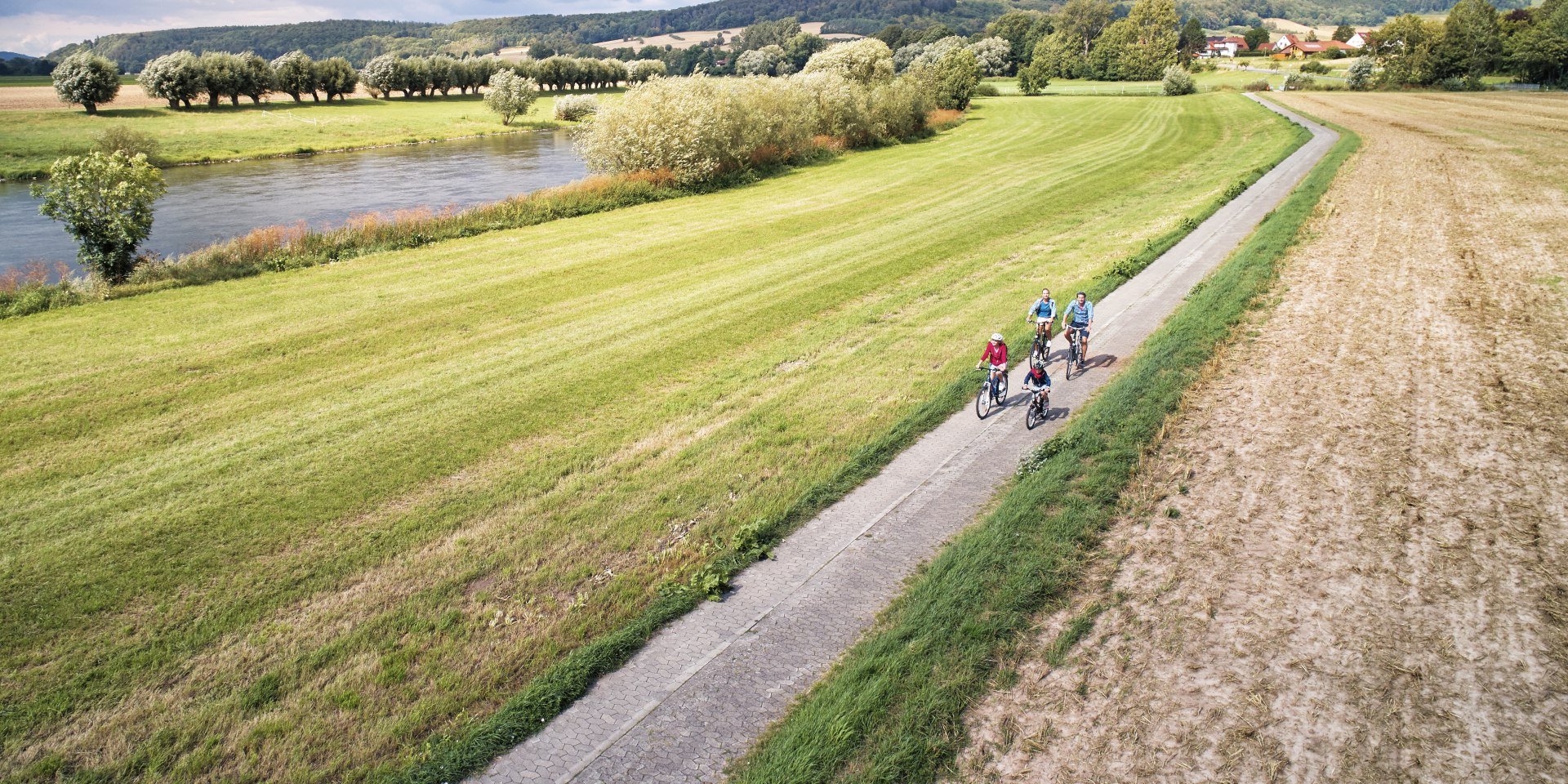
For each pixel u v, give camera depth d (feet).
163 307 83.46
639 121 153.38
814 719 29.55
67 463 51.55
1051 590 36.45
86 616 37.29
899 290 86.99
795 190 156.04
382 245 108.99
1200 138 209.97
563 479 49.62
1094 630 33.96
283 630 36.47
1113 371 63.36
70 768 29.48
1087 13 620.49
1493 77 369.30
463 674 33.81
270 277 95.40
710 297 85.92
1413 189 119.85
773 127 184.34
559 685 32.35
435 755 29.53
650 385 63.72
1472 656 31.48
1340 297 75.46
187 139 254.88
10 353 70.28
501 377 65.36
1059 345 69.41
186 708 32.14
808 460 51.19
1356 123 206.39
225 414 58.75
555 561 41.32
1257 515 41.88
